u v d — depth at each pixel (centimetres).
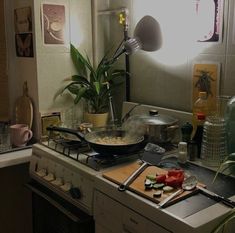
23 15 200
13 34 213
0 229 222
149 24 187
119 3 213
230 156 131
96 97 210
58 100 207
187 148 158
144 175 135
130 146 151
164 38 189
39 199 177
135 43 189
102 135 171
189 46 178
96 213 137
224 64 164
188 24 177
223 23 162
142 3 199
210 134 152
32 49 198
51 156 165
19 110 215
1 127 204
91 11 214
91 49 219
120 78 220
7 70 216
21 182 221
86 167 147
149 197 117
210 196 119
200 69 175
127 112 211
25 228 230
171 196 117
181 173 130
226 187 129
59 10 200
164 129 169
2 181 216
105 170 144
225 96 162
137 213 118
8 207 222
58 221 162
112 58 213
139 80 210
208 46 170
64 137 179
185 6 177
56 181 158
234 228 113
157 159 151
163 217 109
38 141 198
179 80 186
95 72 211
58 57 204
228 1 159
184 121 179
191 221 104
